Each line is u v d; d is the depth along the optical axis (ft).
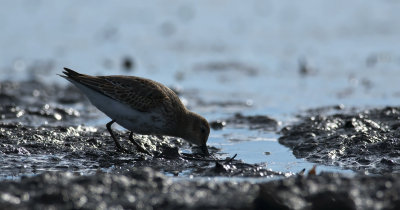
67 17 87.40
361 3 98.58
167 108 35.12
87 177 26.08
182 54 74.49
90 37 79.36
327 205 24.36
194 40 80.28
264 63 70.74
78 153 34.17
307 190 25.36
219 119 46.98
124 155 34.32
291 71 67.21
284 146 38.17
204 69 68.08
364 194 25.00
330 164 32.73
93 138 37.24
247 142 39.47
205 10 94.99
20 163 31.73
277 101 54.49
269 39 81.61
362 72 65.72
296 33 84.02
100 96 34.58
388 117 42.88
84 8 92.27
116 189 25.08
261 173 30.09
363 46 77.61
